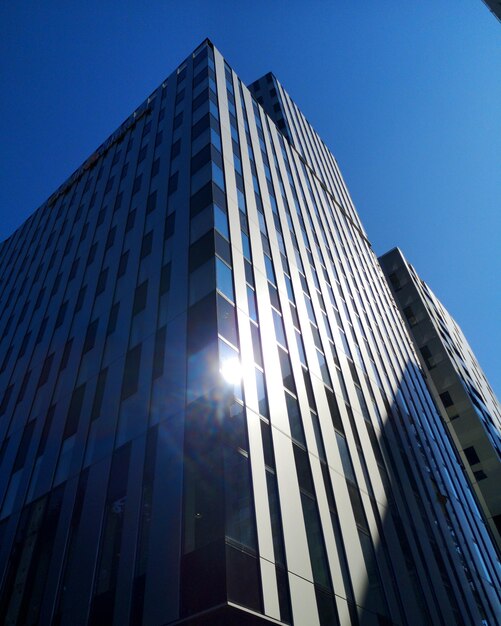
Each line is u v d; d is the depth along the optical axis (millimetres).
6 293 39969
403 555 20016
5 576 17516
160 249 24453
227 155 28859
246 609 11594
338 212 48750
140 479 15812
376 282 48531
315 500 16906
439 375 58812
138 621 12531
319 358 24469
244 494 13969
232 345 17734
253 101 41219
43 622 14812
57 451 20469
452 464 36250
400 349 42438
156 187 29531
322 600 14133
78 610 14156
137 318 22188
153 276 23406
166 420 16562
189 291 20250
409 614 17531
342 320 31203
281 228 30094
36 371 26891
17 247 46156
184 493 14117
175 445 15516
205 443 14727
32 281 37000
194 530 13156
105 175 38906
